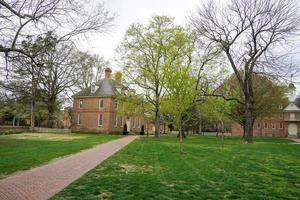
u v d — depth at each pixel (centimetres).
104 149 2183
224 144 3070
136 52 3988
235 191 879
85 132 5622
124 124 5609
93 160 1548
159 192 853
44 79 4756
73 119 5859
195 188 913
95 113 5631
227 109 3428
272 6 3472
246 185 969
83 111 5772
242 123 4756
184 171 1230
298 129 7219
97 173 1166
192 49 3684
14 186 906
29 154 1702
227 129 8944
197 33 3631
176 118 2003
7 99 4331
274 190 902
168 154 1905
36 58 2114
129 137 4231
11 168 1213
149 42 3909
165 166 1372
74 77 5106
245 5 3272
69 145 2391
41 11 1820
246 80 3338
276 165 1464
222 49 3409
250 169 1318
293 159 1728
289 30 3178
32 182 969
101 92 5684
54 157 1627
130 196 799
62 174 1123
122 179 1038
